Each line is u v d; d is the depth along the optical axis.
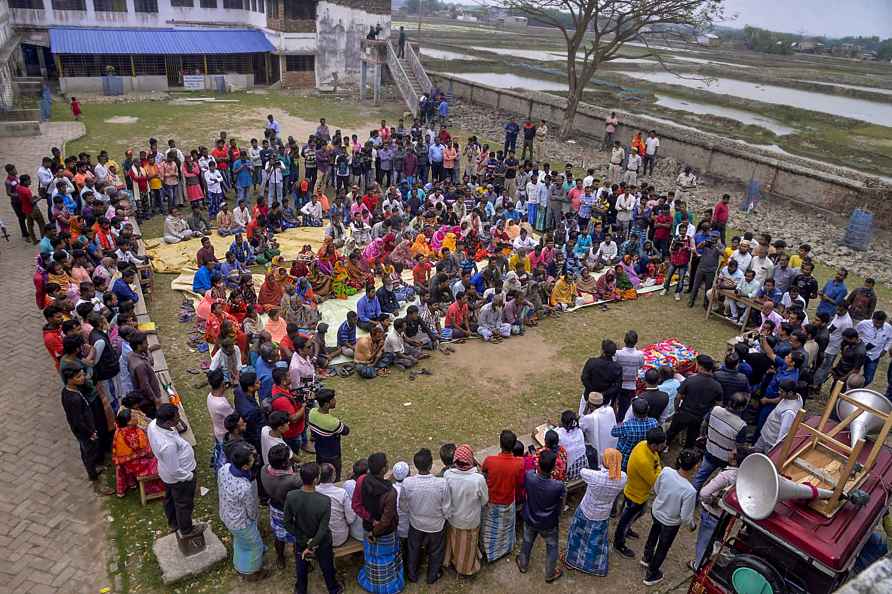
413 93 34.91
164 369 10.32
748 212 22.62
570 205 19.42
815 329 11.20
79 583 6.88
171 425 6.76
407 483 6.84
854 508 5.97
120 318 9.34
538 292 14.45
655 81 62.16
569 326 14.26
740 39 140.12
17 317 12.31
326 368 11.43
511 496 7.26
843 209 22.11
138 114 30.38
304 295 13.03
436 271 14.77
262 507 8.23
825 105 52.75
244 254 15.44
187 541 7.07
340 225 17.75
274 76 40.22
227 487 6.57
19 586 6.73
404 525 7.13
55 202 14.09
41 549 7.25
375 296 12.95
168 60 36.94
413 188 19.48
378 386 11.29
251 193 20.84
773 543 6.05
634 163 24.45
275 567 7.30
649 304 15.70
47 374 10.57
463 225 16.86
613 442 8.41
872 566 2.99
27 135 24.97
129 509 8.00
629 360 9.91
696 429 8.98
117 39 35.72
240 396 8.06
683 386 9.00
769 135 38.25
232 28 40.75
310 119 31.94
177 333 12.39
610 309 15.27
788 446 6.28
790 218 22.31
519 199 19.92
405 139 22.61
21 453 8.73
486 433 10.12
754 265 14.42
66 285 10.94
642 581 7.46
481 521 7.44
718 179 26.16
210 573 7.13
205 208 19.23
